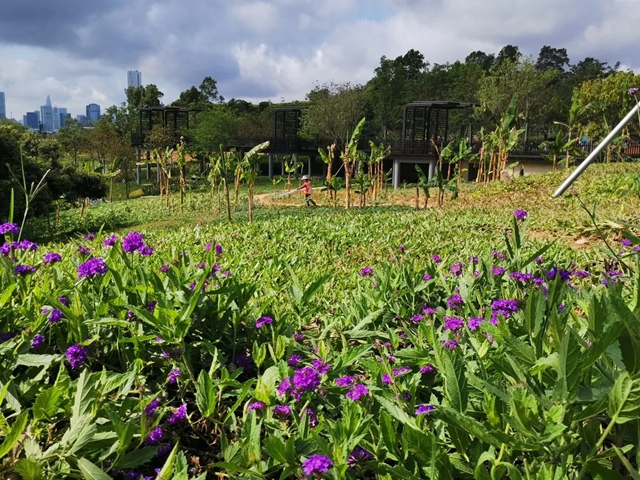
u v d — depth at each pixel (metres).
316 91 48.19
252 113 73.19
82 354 1.87
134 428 1.57
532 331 1.55
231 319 2.44
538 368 1.36
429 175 36.50
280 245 6.93
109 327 2.22
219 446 1.87
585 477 1.31
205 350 2.26
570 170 16.58
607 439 1.47
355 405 1.63
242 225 9.65
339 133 46.12
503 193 14.97
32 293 2.29
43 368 1.93
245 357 2.26
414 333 2.70
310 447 1.55
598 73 64.00
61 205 22.92
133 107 66.69
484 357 1.91
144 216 19.69
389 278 3.13
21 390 1.76
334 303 3.56
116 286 2.29
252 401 1.92
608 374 1.29
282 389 1.78
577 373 1.18
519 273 2.67
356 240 7.44
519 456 1.41
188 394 2.11
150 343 2.16
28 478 1.31
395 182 37.12
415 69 71.50
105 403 1.65
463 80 53.19
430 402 1.88
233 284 2.43
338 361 2.07
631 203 10.14
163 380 2.07
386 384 1.86
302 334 2.71
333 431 1.52
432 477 1.28
